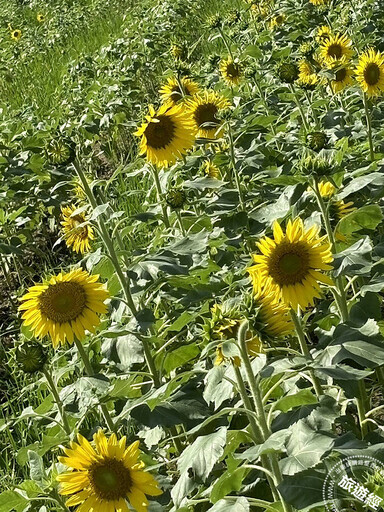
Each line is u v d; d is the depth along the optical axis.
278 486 1.97
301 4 7.17
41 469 2.32
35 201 4.79
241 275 2.79
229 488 2.06
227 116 3.44
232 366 2.19
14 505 2.29
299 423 2.11
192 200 3.30
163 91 4.02
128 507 2.15
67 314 2.51
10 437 2.96
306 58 4.05
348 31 5.59
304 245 2.17
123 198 4.72
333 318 2.53
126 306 2.70
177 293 2.81
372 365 2.15
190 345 2.59
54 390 2.46
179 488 2.12
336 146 3.09
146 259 2.62
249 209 3.38
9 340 3.95
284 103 4.51
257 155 3.41
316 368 2.10
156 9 10.02
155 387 2.62
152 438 2.53
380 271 2.47
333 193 2.66
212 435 2.07
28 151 4.77
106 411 2.56
